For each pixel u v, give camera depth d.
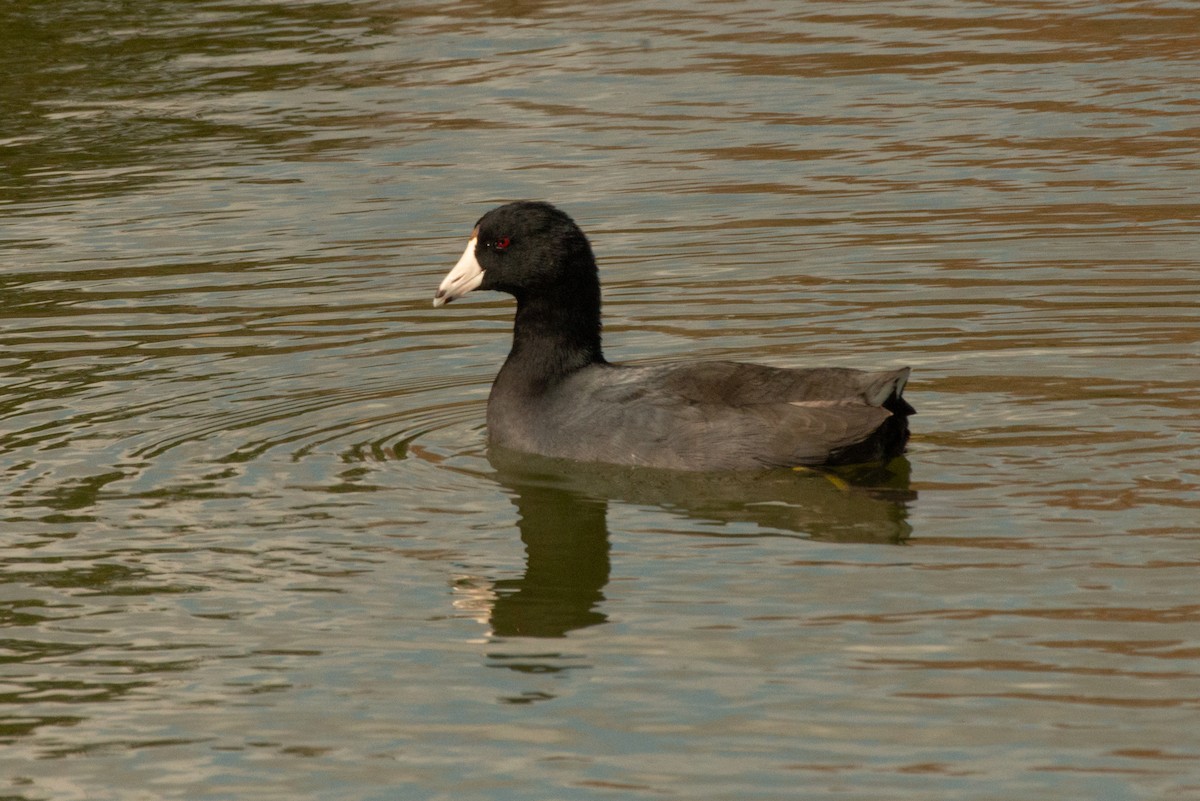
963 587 10.80
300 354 16.75
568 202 21.89
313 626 10.68
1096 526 11.69
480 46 31.02
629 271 19.16
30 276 19.59
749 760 8.80
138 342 17.17
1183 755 8.67
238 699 9.75
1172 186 21.45
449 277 14.18
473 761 8.94
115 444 14.21
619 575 11.30
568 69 29.08
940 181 22.23
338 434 14.46
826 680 9.62
